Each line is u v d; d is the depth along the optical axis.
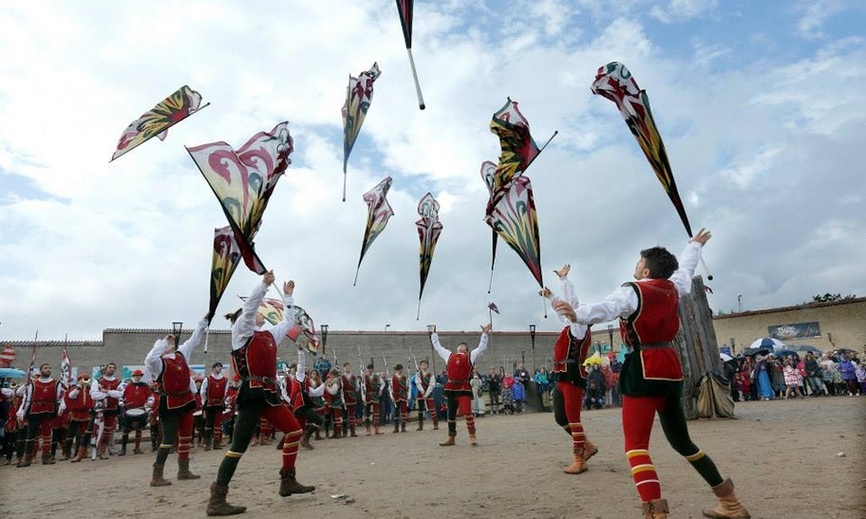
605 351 30.39
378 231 7.12
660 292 3.66
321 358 20.55
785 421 10.78
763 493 4.45
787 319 27.92
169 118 5.11
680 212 4.00
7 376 17.17
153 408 13.57
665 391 3.53
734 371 20.38
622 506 4.33
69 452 12.74
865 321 25.52
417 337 27.16
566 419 6.39
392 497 5.23
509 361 28.59
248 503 5.36
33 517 5.27
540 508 4.40
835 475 5.05
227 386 13.19
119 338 21.75
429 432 14.87
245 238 4.78
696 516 3.87
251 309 5.23
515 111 5.66
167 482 7.09
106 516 5.14
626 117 4.15
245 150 4.84
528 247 6.09
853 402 15.33
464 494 5.16
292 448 5.48
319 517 4.48
